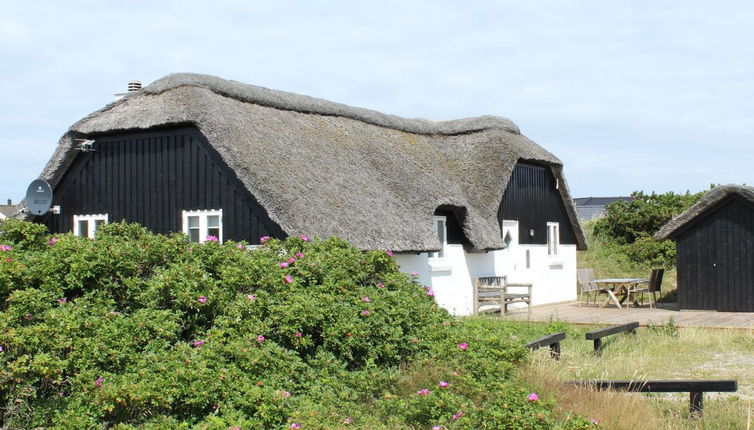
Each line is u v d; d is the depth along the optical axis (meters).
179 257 8.62
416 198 18.16
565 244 26.33
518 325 16.31
